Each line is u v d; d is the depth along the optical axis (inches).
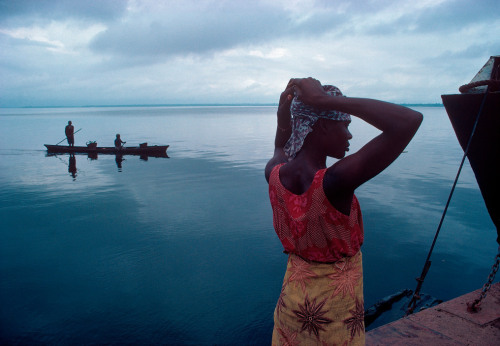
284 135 56.3
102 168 907.4
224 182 723.4
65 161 1016.9
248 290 299.7
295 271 45.8
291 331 46.8
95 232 440.1
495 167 78.0
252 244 394.3
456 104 77.5
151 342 236.4
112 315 267.6
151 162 1001.5
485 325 93.6
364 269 342.3
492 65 72.6
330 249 41.9
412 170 846.5
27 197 618.8
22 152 1189.7
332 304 43.2
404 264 352.2
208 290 300.2
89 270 340.5
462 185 677.3
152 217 496.7
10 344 235.0
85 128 2628.0
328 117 41.4
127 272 335.3
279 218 46.6
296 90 44.0
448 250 381.1
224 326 252.8
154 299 288.4
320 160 43.8
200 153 1207.6
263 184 697.6
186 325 251.1
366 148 37.4
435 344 86.6
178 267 342.6
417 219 480.4
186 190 656.4
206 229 444.8
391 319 212.8
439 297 292.5
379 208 531.8
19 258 369.1
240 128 2620.6
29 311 274.4
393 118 35.7
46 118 4896.7
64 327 253.8
